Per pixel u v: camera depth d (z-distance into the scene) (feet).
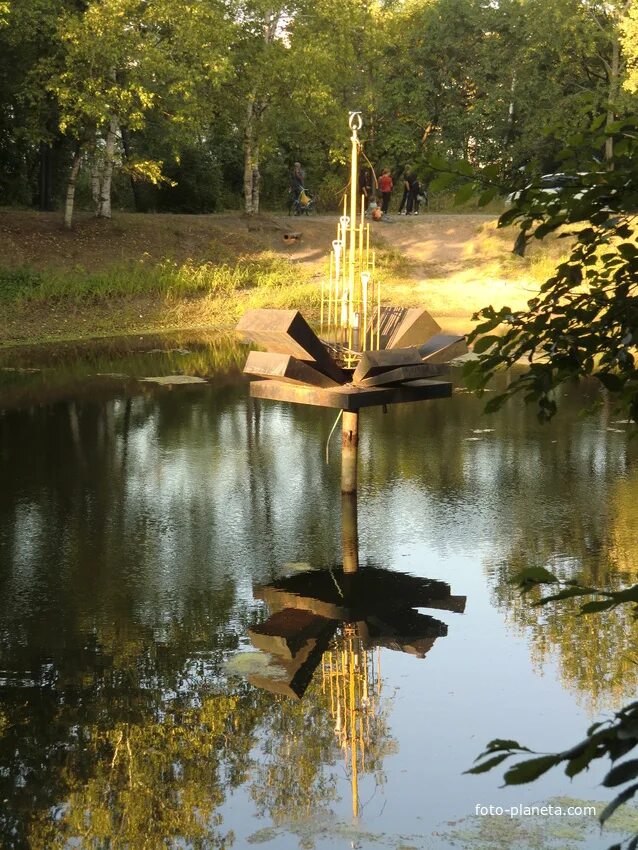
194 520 29.25
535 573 5.67
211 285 86.58
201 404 47.26
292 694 18.37
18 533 28.19
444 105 133.59
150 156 116.98
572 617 21.66
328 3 99.40
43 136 87.81
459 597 22.97
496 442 38.50
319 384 29.17
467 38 130.41
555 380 6.69
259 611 22.39
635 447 37.19
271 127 107.55
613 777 4.47
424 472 34.30
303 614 22.20
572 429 40.45
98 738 16.87
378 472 34.40
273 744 16.57
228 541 27.32
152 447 38.52
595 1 113.19
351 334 30.60
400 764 15.79
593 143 5.87
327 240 102.78
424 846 13.43
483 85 128.57
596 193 5.87
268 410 45.83
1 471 34.91
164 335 72.69
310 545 26.86
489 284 89.51
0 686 18.76
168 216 102.58
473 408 45.32
